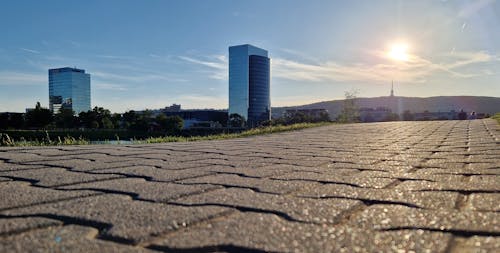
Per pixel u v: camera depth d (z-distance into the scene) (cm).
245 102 13550
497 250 142
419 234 161
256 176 330
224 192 255
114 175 337
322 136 1061
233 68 13788
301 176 329
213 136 1168
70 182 299
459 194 246
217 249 145
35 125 5919
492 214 191
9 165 411
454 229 167
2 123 5562
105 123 6794
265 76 13925
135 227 172
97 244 150
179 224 177
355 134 1127
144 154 544
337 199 231
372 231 166
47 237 158
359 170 369
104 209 206
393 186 278
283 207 210
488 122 1644
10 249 144
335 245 149
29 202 224
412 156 501
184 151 599
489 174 333
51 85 11594
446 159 461
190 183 294
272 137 1062
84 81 11675
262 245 148
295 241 153
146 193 252
